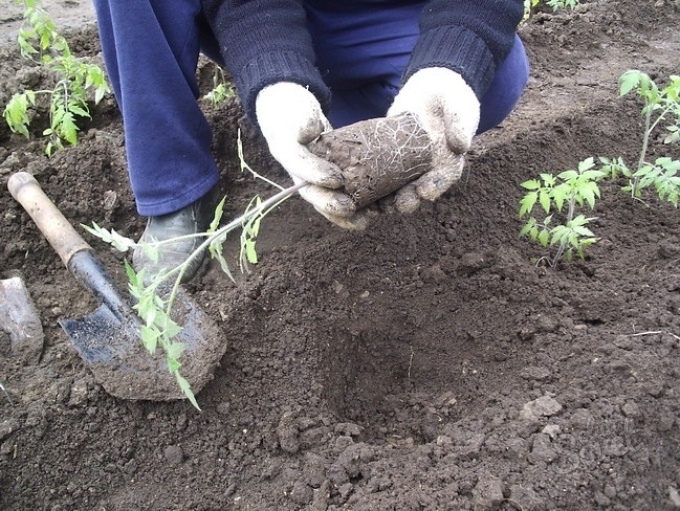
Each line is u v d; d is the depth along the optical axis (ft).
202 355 2.93
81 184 3.80
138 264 3.36
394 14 3.58
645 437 2.65
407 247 3.48
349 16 3.55
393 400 3.19
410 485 2.59
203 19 3.36
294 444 2.78
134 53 3.06
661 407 2.70
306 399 2.95
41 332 3.10
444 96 2.59
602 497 2.49
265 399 2.94
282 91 2.64
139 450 2.81
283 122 2.52
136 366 2.91
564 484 2.51
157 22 3.09
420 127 2.52
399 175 2.49
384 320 3.29
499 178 3.93
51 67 4.72
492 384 3.05
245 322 3.12
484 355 3.16
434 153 2.55
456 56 2.71
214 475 2.74
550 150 4.16
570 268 3.43
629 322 3.05
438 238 3.55
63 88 4.24
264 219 3.67
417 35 3.56
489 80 2.86
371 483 2.61
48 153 4.02
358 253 3.43
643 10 5.95
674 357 2.85
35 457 2.75
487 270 3.37
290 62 2.74
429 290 3.35
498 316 3.23
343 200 2.47
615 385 2.79
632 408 2.68
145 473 2.77
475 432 2.77
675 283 3.16
